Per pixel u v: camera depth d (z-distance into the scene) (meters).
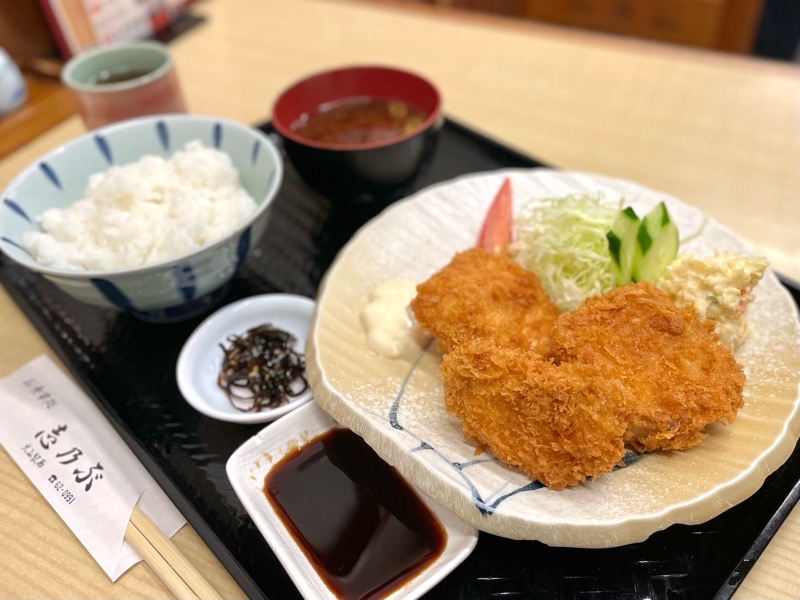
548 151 0.48
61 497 0.29
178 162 0.38
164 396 0.33
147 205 0.36
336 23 0.64
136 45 0.49
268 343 0.35
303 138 0.43
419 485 0.26
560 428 0.26
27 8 0.56
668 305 0.29
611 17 0.76
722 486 0.25
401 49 0.60
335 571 0.26
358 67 0.45
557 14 0.79
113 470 0.30
